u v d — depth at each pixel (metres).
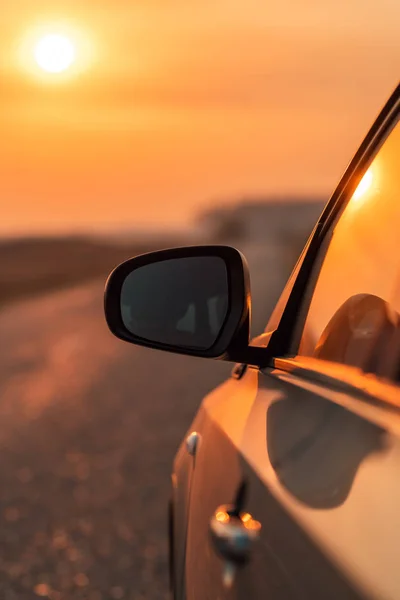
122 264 2.58
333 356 2.06
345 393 1.84
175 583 2.87
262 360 2.47
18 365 13.84
